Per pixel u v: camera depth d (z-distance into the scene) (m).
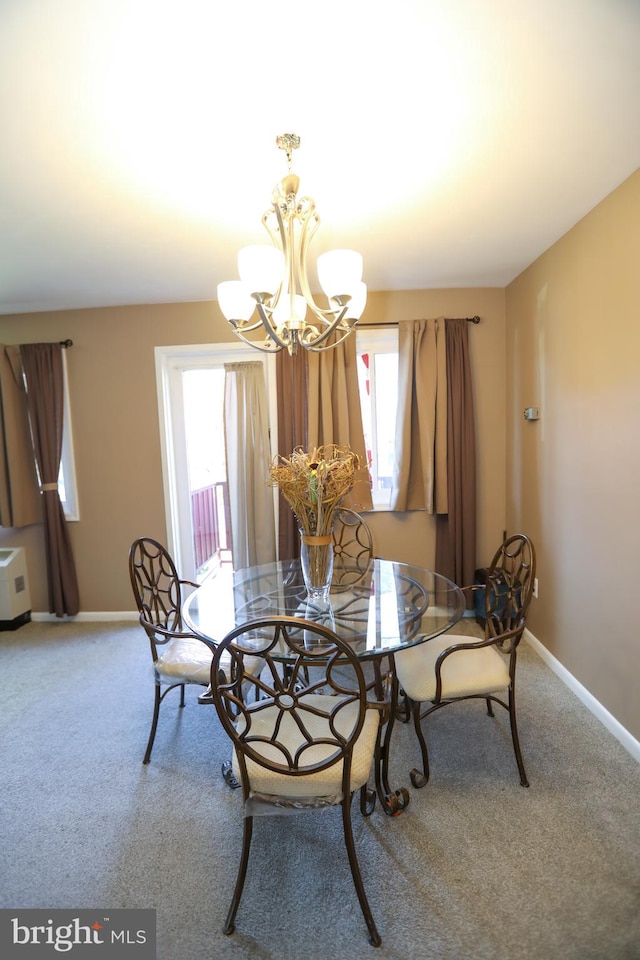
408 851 1.46
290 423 3.14
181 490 3.46
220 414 3.42
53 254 2.36
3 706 2.35
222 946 1.22
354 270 1.40
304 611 1.78
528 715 2.14
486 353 3.13
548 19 1.11
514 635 1.69
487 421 3.18
